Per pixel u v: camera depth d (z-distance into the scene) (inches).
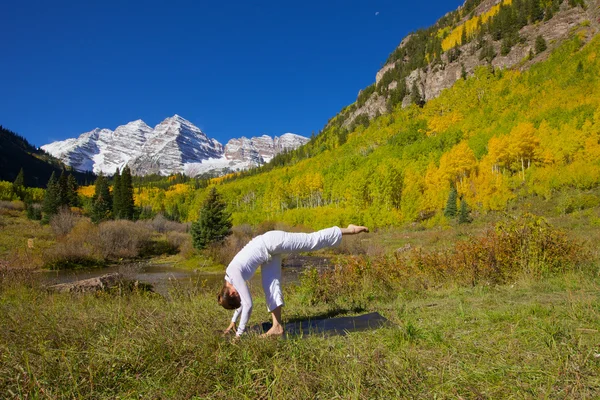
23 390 80.0
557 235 266.5
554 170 1595.7
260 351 101.8
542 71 3745.1
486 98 4005.9
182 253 1262.3
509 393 77.6
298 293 261.3
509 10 5364.2
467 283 242.4
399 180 2033.7
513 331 114.1
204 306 193.3
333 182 3127.5
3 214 1934.1
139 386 84.9
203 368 90.7
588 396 72.8
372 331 129.0
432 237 1181.1
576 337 105.3
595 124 1713.8
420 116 4702.3
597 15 4212.6
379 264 287.3
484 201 1612.9
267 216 2645.2
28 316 135.0
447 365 92.7
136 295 267.3
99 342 106.1
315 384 83.7
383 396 78.7
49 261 971.9
